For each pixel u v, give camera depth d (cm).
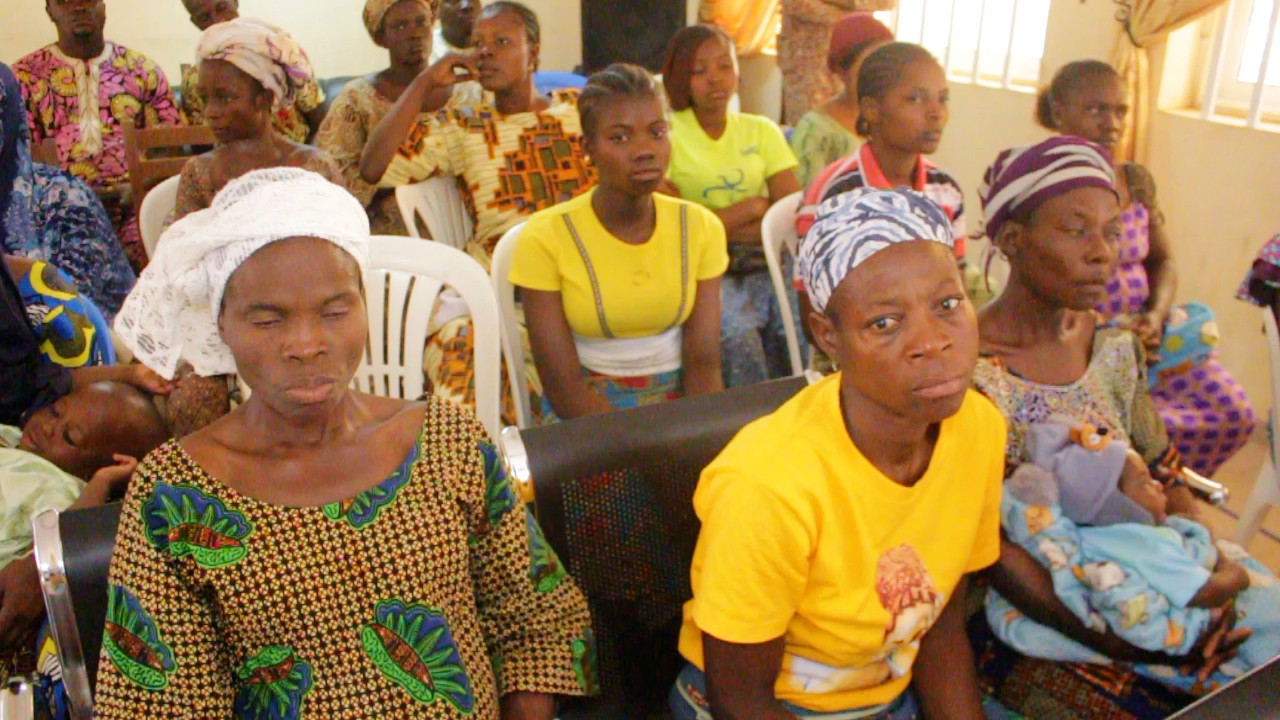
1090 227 133
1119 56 330
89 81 374
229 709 97
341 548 98
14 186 218
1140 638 119
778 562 104
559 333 202
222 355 104
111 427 162
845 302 103
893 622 112
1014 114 392
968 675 124
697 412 130
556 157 276
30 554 119
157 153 376
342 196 100
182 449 98
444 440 105
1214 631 122
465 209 282
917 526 113
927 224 102
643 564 129
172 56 538
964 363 102
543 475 121
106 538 103
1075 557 123
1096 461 127
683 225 204
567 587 116
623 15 540
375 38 334
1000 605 132
